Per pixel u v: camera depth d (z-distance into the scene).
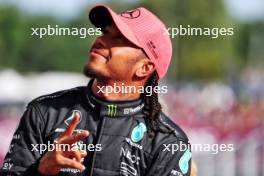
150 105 9.48
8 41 130.00
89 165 9.15
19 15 131.25
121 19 9.45
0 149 31.34
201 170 35.25
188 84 137.50
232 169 36.09
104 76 9.24
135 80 9.40
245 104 58.06
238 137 39.06
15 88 73.56
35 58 116.56
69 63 103.81
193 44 147.62
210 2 105.56
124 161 9.21
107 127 9.28
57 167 8.59
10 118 36.09
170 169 9.33
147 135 9.38
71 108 9.38
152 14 9.66
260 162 37.06
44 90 69.81
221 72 155.25
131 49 9.29
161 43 9.52
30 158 9.12
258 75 114.75
